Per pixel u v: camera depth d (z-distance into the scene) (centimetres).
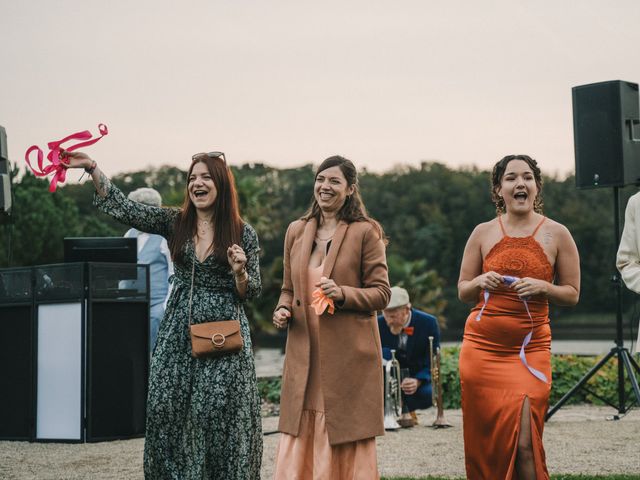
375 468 513
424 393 921
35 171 494
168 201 2594
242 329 512
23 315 868
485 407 524
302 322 529
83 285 834
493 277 520
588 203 6988
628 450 766
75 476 679
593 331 5303
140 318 868
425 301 3428
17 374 864
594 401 1158
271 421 1008
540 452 514
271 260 6600
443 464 722
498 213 563
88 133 504
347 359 515
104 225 5075
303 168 7756
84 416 834
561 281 536
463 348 538
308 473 521
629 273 586
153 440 499
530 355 523
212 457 493
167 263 902
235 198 524
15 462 741
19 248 4441
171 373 499
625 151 972
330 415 509
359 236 530
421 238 7519
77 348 838
